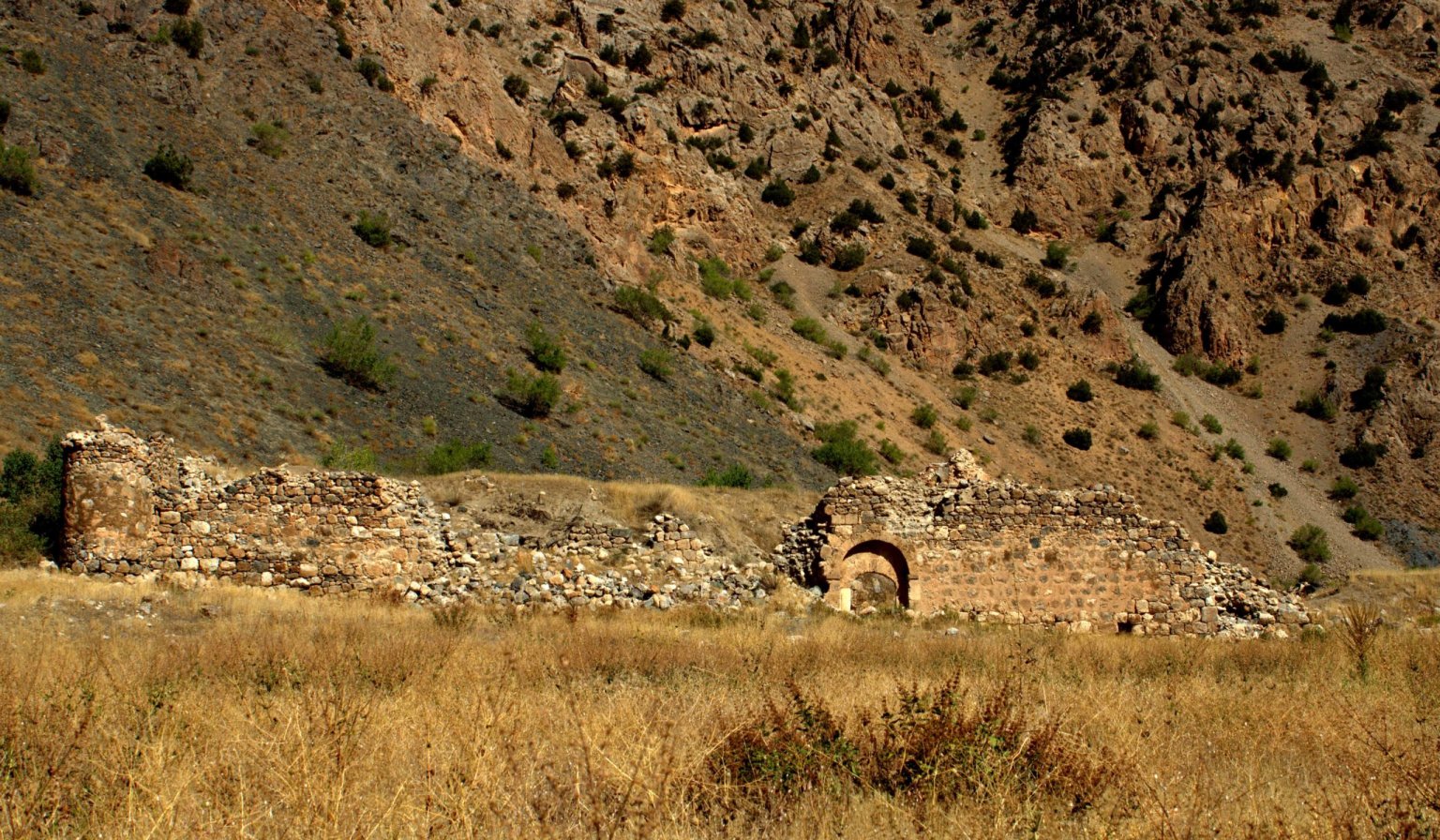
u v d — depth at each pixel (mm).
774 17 181500
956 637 24109
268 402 53250
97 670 14320
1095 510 28562
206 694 13930
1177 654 21844
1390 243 160375
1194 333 145375
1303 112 176750
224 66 86938
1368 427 128750
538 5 146250
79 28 79875
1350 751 12242
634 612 25672
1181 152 174125
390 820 8945
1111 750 11305
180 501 25797
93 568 24812
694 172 133500
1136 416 127750
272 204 75812
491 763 10195
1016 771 10422
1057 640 23828
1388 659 19234
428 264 82125
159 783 9445
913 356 127250
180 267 60844
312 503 26141
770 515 33219
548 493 30703
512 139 112312
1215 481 119000
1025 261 152750
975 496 28625
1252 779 10617
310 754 10070
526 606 25656
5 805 8805
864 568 28453
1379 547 113000
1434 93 185625
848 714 12211
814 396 103188
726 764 10641
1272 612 28016
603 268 102875
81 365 46469
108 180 65938
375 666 15898
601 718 12023
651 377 86062
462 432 61469
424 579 26156
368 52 103000
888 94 187875
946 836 9023
